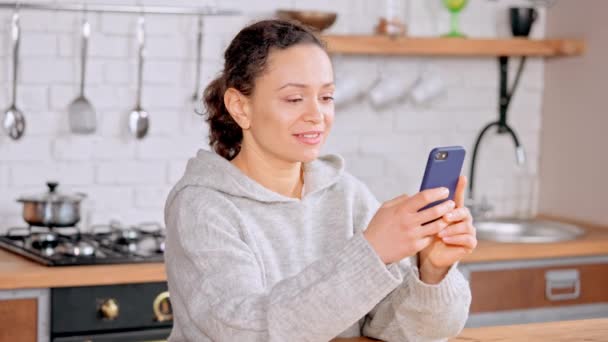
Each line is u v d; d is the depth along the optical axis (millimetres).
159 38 3584
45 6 3391
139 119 3533
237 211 1800
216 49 3660
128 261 2965
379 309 1859
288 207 1879
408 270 1901
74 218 3205
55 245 3168
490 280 3381
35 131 3449
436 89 3938
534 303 3451
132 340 2930
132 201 3588
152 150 3602
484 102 4125
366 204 2000
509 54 3967
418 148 4023
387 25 3764
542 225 3953
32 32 3420
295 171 1907
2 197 3424
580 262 3510
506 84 4137
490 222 4012
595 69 3947
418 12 3977
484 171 4160
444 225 1605
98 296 2895
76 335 2879
